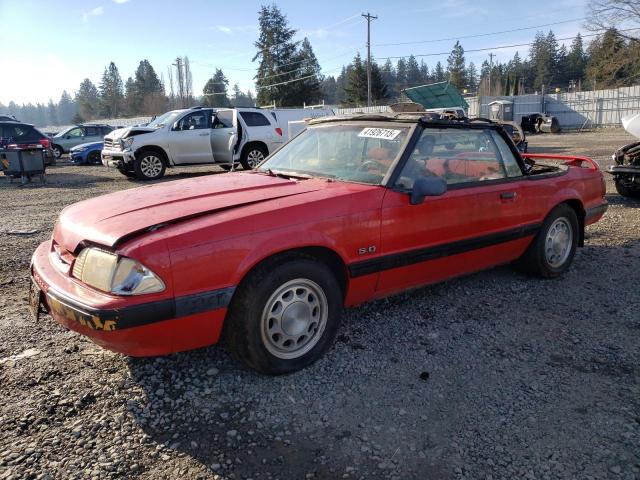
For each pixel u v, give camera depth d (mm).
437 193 3443
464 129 4137
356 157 3904
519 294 4512
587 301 4348
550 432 2619
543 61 97688
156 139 13352
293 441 2562
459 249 3945
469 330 3801
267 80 69750
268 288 2949
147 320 2596
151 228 2748
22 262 5645
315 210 3135
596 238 6426
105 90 104188
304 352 3205
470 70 109312
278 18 69438
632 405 2840
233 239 2805
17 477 2287
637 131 8766
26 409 2791
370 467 2381
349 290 3426
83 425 2668
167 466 2383
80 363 3299
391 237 3480
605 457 2430
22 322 3951
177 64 66250
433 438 2584
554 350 3490
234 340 2982
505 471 2350
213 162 14188
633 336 3682
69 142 23734
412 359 3373
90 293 2670
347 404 2871
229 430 2645
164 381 3094
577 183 4984
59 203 9945
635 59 38219
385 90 68812
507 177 4410
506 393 2975
